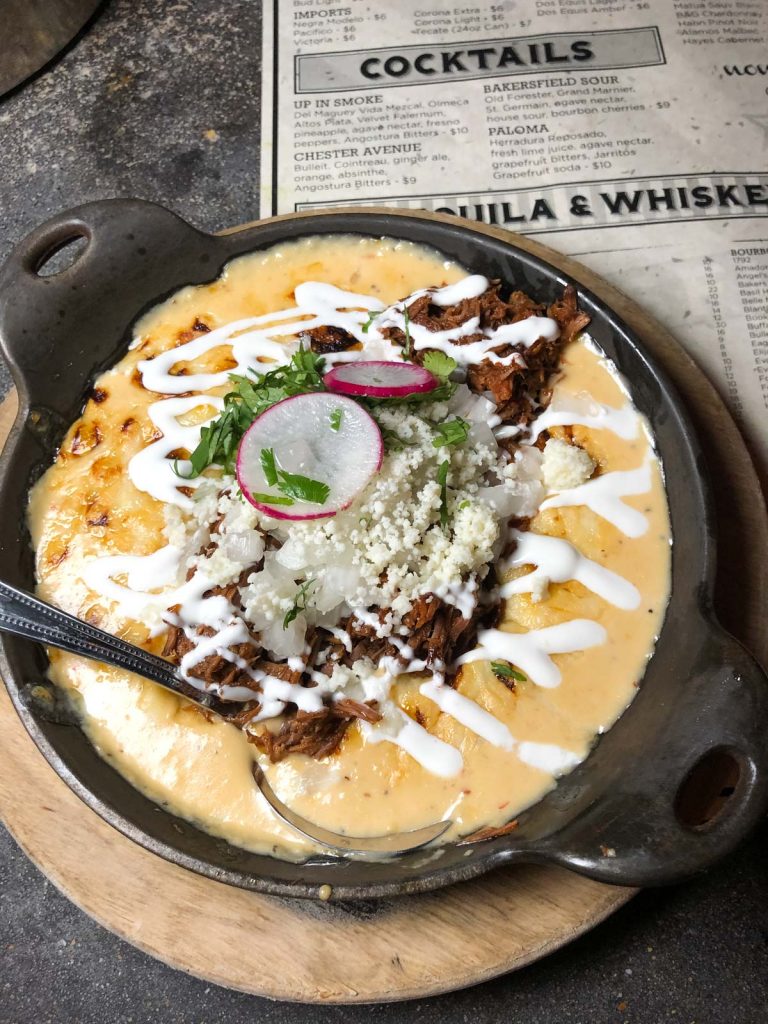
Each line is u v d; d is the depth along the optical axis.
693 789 0.21
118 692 0.22
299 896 0.18
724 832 0.16
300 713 0.21
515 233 0.28
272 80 0.34
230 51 0.36
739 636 0.23
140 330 0.26
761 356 0.28
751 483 0.24
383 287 0.26
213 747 0.21
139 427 0.25
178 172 0.34
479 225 0.28
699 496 0.21
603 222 0.31
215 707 0.21
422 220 0.25
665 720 0.19
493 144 0.32
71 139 0.35
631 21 0.34
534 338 0.24
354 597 0.21
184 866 0.18
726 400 0.28
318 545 0.20
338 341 0.25
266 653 0.21
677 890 0.24
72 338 0.25
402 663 0.21
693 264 0.30
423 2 0.35
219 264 0.26
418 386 0.22
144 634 0.22
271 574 0.21
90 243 0.25
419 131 0.33
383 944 0.20
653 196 0.31
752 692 0.17
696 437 0.21
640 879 0.16
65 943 0.24
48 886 0.25
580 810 0.19
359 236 0.26
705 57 0.33
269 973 0.20
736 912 0.23
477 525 0.21
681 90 0.33
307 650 0.21
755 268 0.30
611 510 0.23
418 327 0.24
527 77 0.33
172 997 0.23
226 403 0.23
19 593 0.21
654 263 0.30
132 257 0.25
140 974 0.24
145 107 0.36
